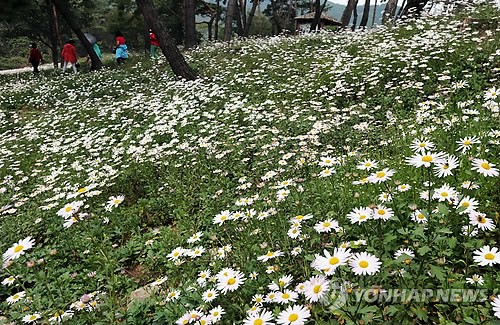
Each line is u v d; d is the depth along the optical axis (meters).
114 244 4.36
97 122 9.02
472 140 3.03
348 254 2.02
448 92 5.83
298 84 8.38
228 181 4.99
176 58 11.20
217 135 6.51
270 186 4.01
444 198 2.36
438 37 7.92
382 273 2.15
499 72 6.33
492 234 2.61
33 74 19.75
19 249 2.67
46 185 6.00
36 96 12.87
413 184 3.15
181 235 4.14
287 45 12.36
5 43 48.31
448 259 2.40
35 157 7.77
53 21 26.91
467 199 2.36
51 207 4.89
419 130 4.49
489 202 2.80
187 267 3.07
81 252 4.13
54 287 3.55
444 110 5.06
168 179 5.38
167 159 5.95
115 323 2.78
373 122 5.86
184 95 9.26
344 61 8.69
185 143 6.02
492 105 4.00
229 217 3.24
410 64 7.38
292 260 2.75
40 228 4.78
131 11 38.19
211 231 3.79
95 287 3.50
